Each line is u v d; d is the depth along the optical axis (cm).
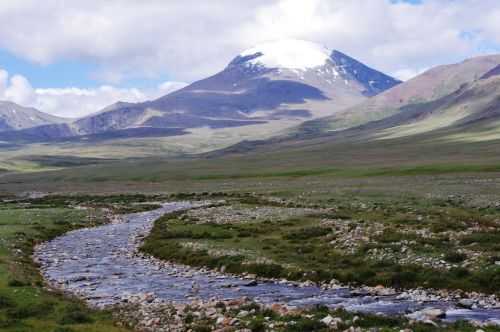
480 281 3422
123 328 2714
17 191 18750
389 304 3181
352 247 4688
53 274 4431
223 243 5503
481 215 6162
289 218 6969
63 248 5850
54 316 2872
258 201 9969
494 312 2917
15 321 2697
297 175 18062
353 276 3838
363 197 9388
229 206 9181
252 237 5797
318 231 5609
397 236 4862
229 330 2589
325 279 3903
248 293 3628
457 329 2448
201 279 4175
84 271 4566
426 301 3234
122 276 4338
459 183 11288
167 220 7869
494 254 3909
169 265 4831
